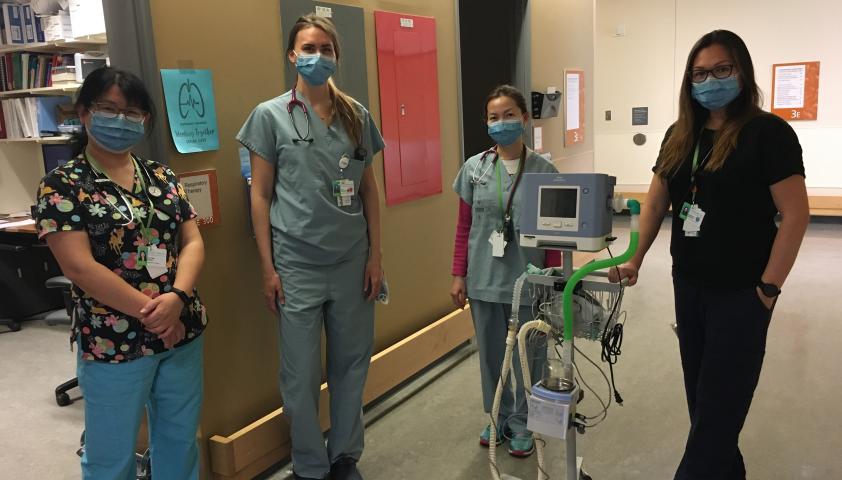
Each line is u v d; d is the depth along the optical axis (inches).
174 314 68.7
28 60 187.6
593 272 78.7
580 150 213.5
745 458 98.3
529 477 94.6
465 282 99.5
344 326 91.0
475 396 123.8
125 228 66.8
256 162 85.2
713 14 279.9
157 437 76.1
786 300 178.2
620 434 106.9
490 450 77.3
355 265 90.7
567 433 70.9
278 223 85.5
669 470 95.4
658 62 293.9
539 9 176.4
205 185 88.1
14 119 192.9
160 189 71.4
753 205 67.8
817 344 144.6
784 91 272.5
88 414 69.6
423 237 135.9
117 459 70.4
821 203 270.2
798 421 109.3
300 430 89.3
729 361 69.8
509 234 91.8
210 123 88.2
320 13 105.2
